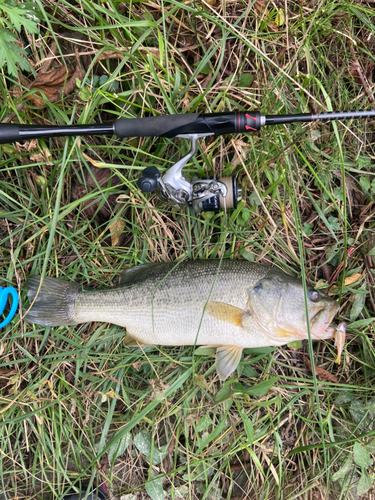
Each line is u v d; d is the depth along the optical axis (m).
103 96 0.58
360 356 0.67
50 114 0.60
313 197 0.67
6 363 0.61
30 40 0.60
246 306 0.59
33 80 0.61
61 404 0.62
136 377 0.66
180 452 0.65
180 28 0.63
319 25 0.63
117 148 0.62
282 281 0.60
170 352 0.65
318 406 0.51
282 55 0.64
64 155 0.55
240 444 0.61
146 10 0.60
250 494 0.65
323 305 0.59
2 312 0.61
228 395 0.62
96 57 0.57
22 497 0.63
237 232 0.62
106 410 0.65
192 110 0.61
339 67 0.66
